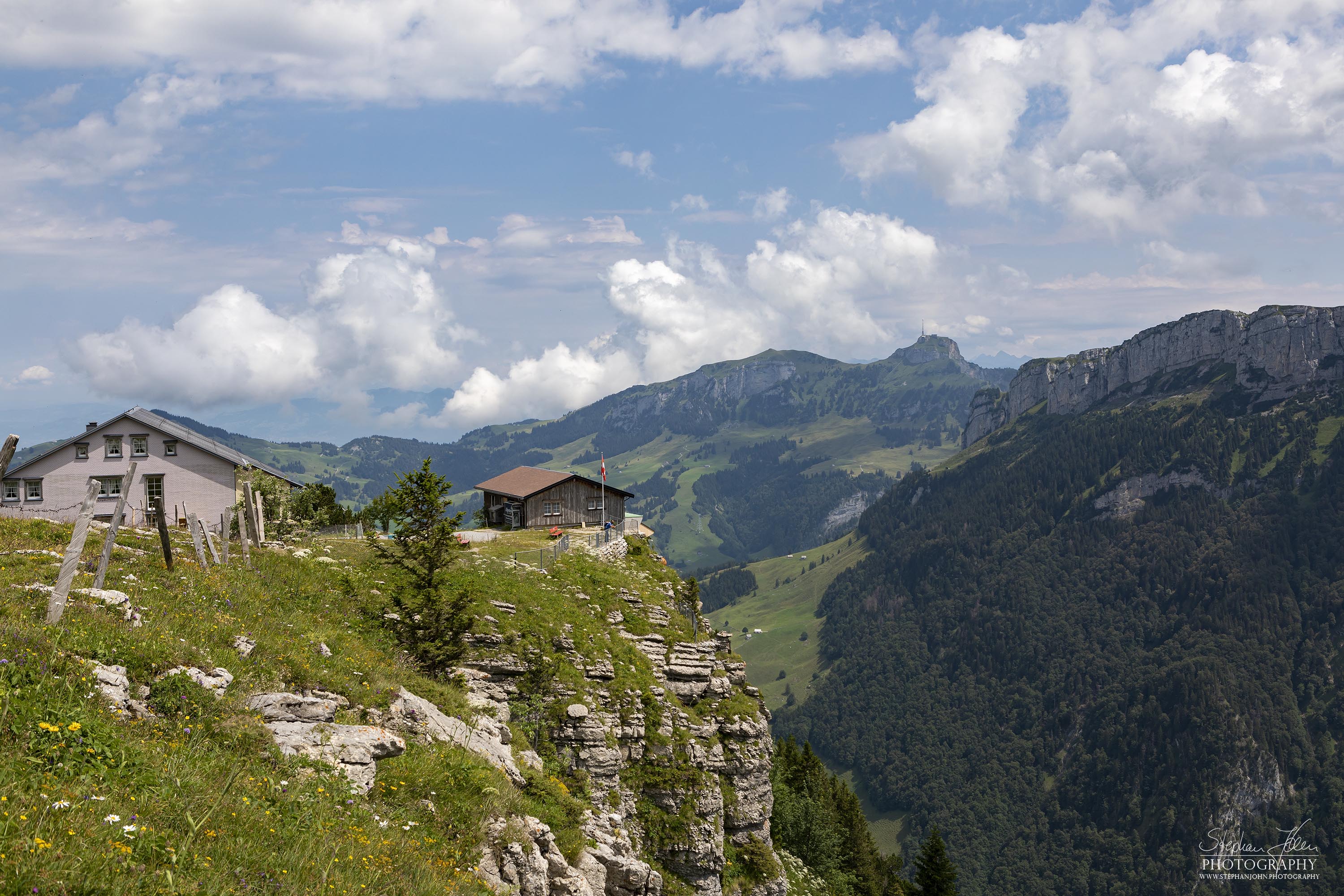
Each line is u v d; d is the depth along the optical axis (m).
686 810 45.62
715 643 61.44
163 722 17.47
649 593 62.75
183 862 12.55
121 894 11.08
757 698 61.19
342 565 44.91
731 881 48.53
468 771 22.47
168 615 24.08
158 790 14.30
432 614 37.94
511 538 77.06
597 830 30.16
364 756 20.11
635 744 46.12
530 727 40.84
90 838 11.90
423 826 19.28
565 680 44.53
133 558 31.08
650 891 29.70
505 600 48.12
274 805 16.09
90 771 13.85
